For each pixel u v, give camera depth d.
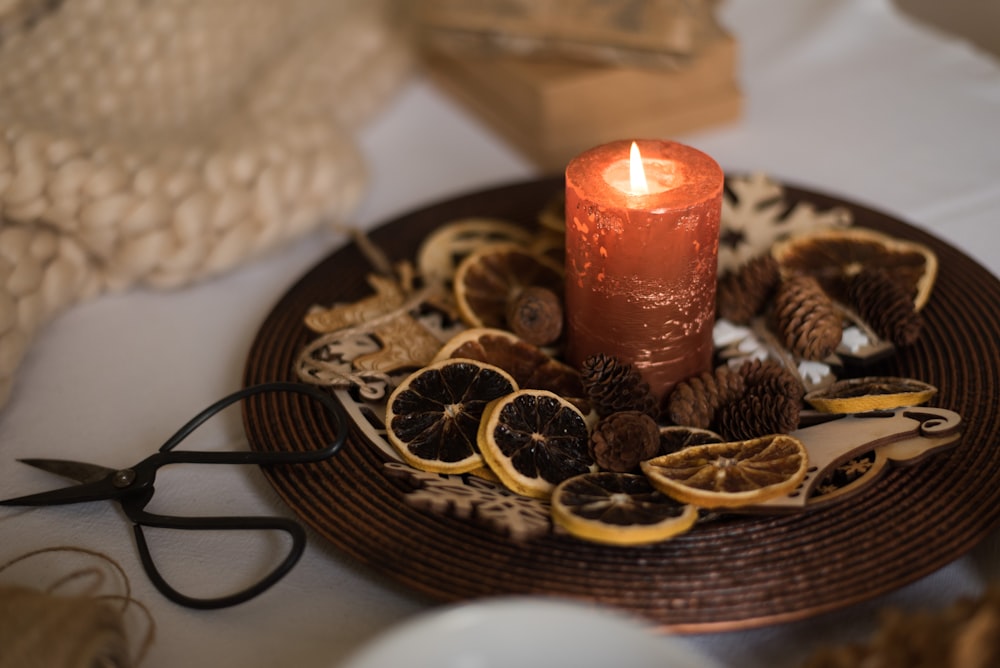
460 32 0.88
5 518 0.58
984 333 0.63
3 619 0.49
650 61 0.85
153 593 0.55
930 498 0.55
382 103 0.93
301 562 0.56
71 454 0.63
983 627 0.45
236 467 0.61
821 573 0.52
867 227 0.72
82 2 0.75
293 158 0.75
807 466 0.56
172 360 0.69
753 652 0.52
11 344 0.64
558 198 0.73
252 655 0.53
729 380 0.61
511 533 0.53
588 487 0.56
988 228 0.76
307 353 0.63
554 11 0.85
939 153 0.84
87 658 0.48
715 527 0.54
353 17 0.91
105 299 0.74
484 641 0.45
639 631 0.45
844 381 0.62
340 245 0.79
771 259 0.67
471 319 0.66
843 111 0.91
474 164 0.89
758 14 1.06
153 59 0.78
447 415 0.59
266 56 0.87
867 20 1.02
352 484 0.57
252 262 0.77
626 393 0.60
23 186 0.65
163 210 0.69
